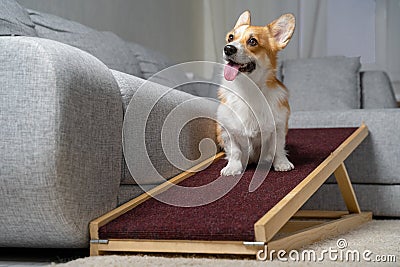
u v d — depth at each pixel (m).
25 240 1.36
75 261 1.21
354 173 2.31
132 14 3.38
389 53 4.18
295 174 1.62
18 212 1.28
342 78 3.44
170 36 3.90
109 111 1.44
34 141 1.24
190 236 1.27
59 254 1.47
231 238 1.23
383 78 3.54
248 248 1.22
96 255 1.34
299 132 2.25
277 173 1.66
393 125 2.28
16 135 1.25
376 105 3.44
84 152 1.34
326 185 2.33
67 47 1.40
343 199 2.23
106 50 2.35
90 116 1.36
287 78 3.57
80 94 1.32
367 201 2.29
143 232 1.31
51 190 1.25
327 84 3.43
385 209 2.28
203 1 4.37
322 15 4.16
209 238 1.25
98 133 1.39
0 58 1.29
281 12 4.07
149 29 3.61
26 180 1.25
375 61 4.22
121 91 1.54
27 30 1.80
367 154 2.30
